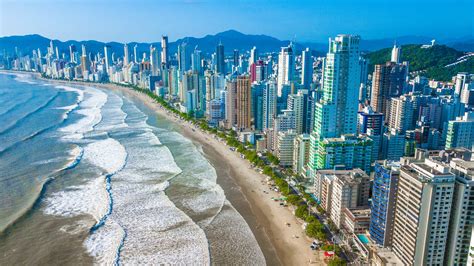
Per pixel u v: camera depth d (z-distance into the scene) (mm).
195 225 164375
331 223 162750
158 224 164750
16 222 163000
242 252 144125
